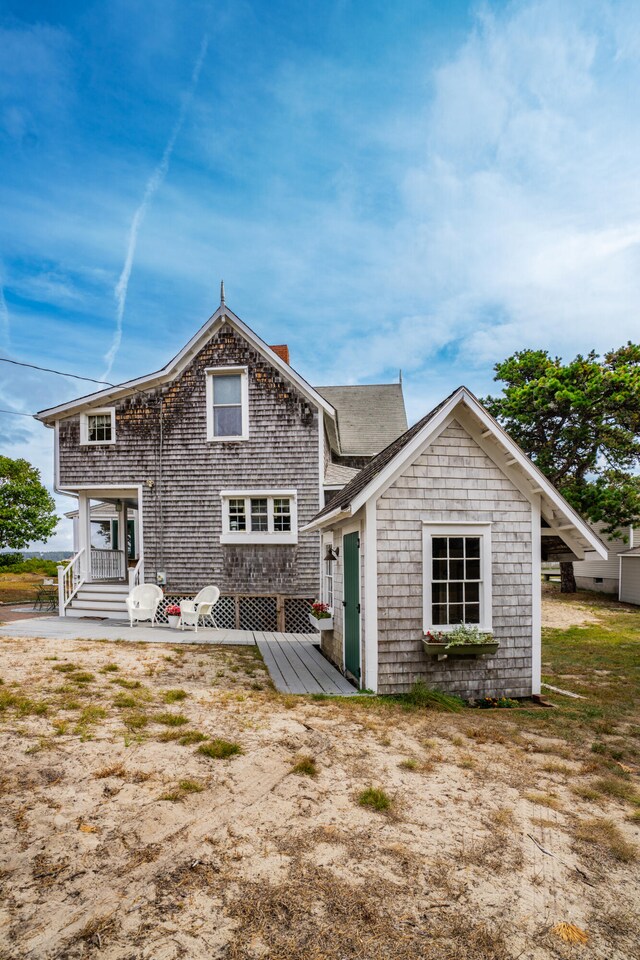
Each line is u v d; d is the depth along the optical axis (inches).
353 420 746.2
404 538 260.4
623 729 222.1
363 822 124.6
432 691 252.5
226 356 484.7
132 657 300.0
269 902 93.8
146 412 489.4
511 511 272.4
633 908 97.3
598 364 835.4
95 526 711.1
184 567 478.3
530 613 271.7
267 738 178.4
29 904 89.8
